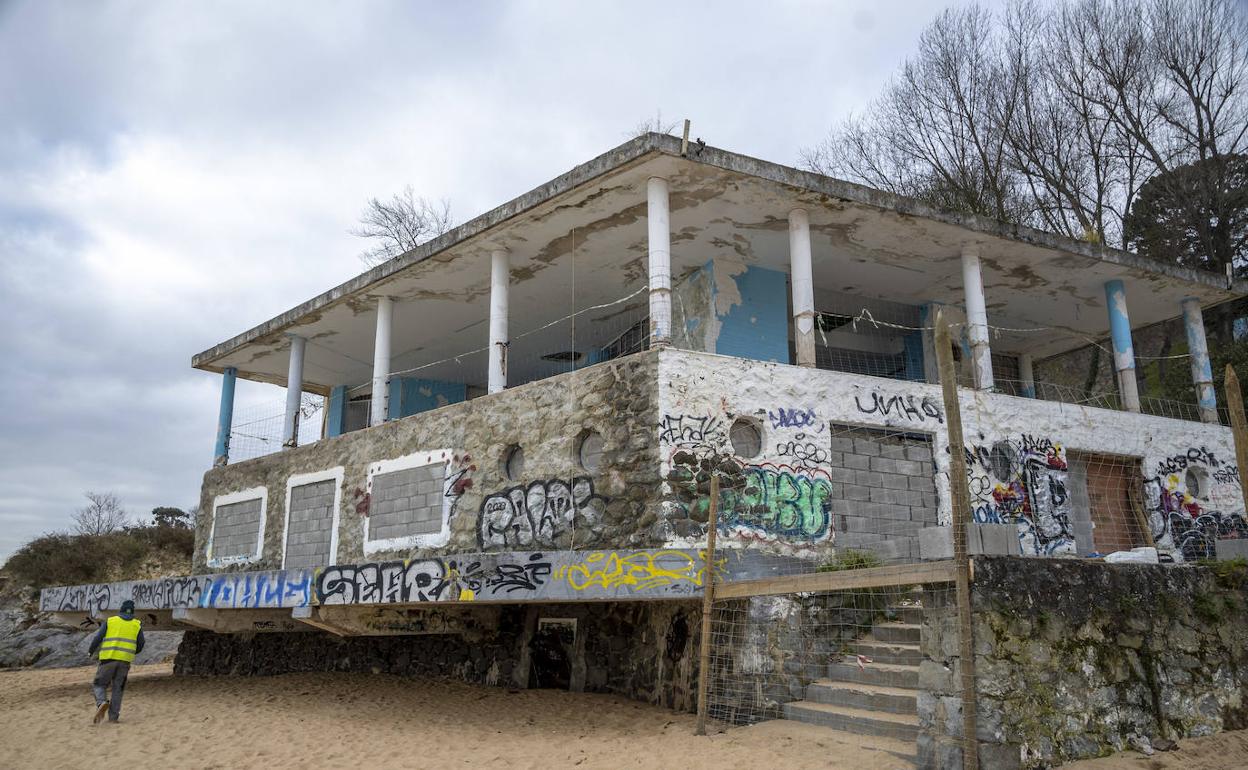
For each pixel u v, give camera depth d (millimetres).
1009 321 17875
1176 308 17391
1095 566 8445
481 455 12906
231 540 18281
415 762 8758
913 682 8711
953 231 13336
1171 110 22312
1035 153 24234
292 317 17469
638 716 10266
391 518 14195
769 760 7688
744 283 14484
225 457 20016
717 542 10281
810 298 12156
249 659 17859
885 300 16453
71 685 18594
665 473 10305
